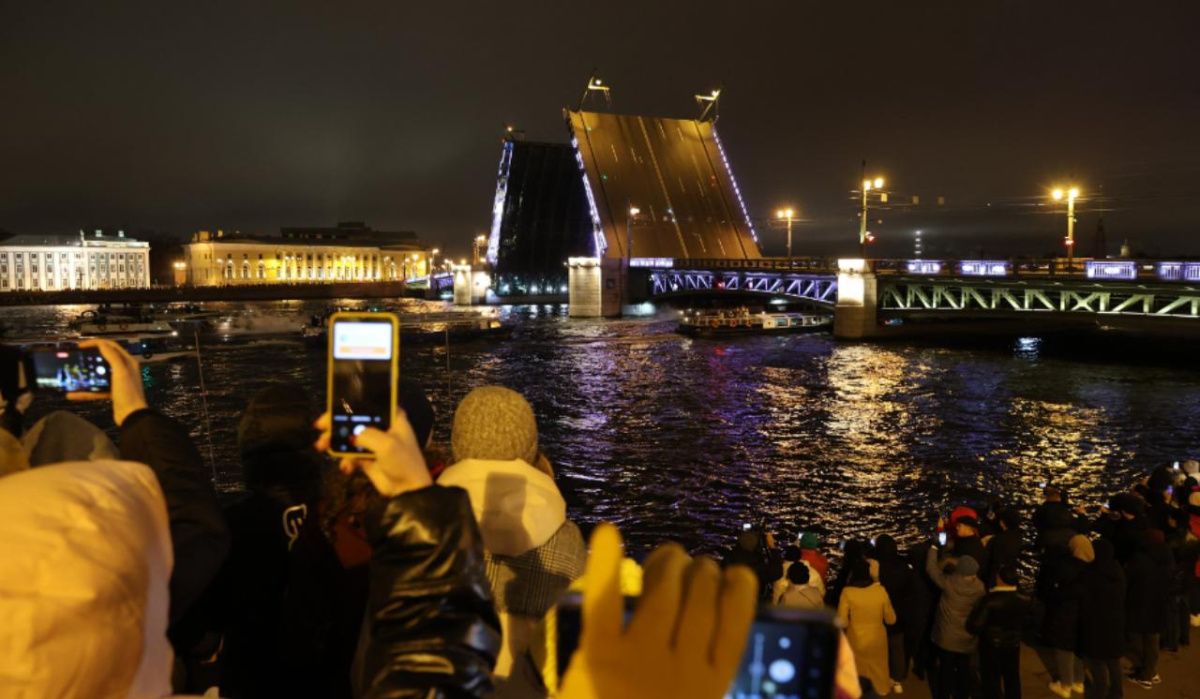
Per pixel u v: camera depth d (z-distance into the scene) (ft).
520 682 5.89
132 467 3.77
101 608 3.19
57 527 3.22
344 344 4.50
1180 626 23.30
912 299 189.88
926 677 21.83
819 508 68.18
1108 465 80.33
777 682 2.81
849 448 88.12
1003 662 18.71
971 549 21.76
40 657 3.05
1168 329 192.24
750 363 155.02
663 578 2.69
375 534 4.41
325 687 6.76
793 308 296.71
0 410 5.64
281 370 152.25
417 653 4.14
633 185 261.44
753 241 276.21
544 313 290.56
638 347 183.32
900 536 61.41
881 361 156.66
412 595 4.24
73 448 5.97
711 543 61.05
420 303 395.34
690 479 77.05
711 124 268.21
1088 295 148.87
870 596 18.67
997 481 75.15
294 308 363.15
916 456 84.28
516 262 309.83
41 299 409.28
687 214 269.23
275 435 7.21
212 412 109.60
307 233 608.19
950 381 131.85
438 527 4.29
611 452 87.76
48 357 5.71
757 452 86.89
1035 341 191.21
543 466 7.72
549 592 6.25
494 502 6.28
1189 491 26.40
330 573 6.72
